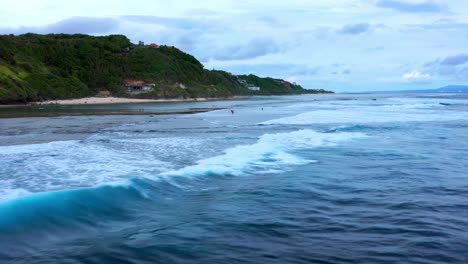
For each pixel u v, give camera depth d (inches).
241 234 244.5
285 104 2549.2
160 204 307.1
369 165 464.1
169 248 221.3
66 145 612.1
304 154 535.5
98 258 207.2
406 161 489.4
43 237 236.5
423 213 287.9
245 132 814.5
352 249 222.1
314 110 1716.3
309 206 304.8
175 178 384.5
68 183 356.8
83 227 254.8
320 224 264.2
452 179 395.5
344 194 339.9
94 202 295.0
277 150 564.4
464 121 1073.5
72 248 221.5
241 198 325.4
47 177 381.4
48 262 202.2
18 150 556.1
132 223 264.4
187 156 513.0
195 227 256.7
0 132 819.4
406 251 218.7
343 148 589.0
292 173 420.2
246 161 480.1
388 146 611.5
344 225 262.5
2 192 321.1
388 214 285.7
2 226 242.2
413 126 929.5
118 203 300.7
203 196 331.3
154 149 573.6
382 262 204.7
